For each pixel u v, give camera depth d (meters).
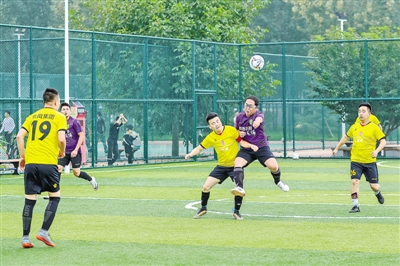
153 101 73.44
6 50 64.94
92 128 67.75
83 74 68.00
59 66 67.06
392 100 78.62
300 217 35.12
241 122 35.75
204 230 31.41
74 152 44.91
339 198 43.12
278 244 28.02
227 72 81.19
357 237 29.44
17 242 28.80
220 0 92.88
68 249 27.23
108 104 69.56
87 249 27.22
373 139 37.31
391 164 71.50
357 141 37.38
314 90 81.00
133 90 71.81
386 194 45.09
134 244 28.19
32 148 27.80
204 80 78.69
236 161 34.94
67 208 38.88
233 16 96.19
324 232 30.70
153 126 74.00
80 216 35.81
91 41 68.25
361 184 51.50
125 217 35.44
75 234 30.52
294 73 83.00
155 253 26.39
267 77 83.00
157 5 88.19
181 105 76.44
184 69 76.44
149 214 36.47
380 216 35.34
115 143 70.25
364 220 34.06
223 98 81.06
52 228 32.09
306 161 76.50
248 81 82.38
